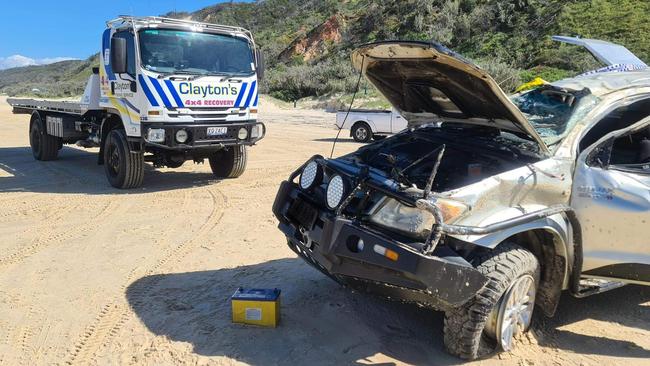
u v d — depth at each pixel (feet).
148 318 15.33
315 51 184.65
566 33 121.19
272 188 33.83
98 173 39.50
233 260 20.17
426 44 13.16
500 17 138.10
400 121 58.95
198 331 14.49
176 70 30.86
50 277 18.57
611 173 14.28
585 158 14.28
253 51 34.30
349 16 192.24
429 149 16.76
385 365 12.92
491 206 12.78
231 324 14.88
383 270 12.34
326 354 13.38
